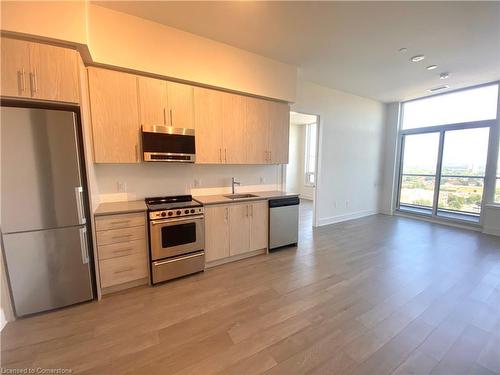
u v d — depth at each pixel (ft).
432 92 16.33
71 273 7.09
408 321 6.54
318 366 5.08
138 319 6.63
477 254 11.29
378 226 16.37
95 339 5.87
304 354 5.41
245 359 5.27
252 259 10.80
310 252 11.65
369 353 5.43
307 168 27.76
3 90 5.84
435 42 9.39
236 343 5.74
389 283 8.61
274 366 5.08
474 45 9.59
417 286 8.39
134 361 5.22
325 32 8.74
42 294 6.77
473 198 15.75
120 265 7.96
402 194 20.04
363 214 19.36
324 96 15.37
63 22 6.10
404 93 16.65
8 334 6.01
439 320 6.57
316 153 15.87
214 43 9.41
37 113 6.29
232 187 12.15
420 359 5.26
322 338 5.91
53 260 6.83
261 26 8.39
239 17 7.87
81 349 5.55
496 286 8.37
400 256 11.09
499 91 13.94
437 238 13.73
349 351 5.49
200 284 8.59
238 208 10.36
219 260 10.24
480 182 15.30
